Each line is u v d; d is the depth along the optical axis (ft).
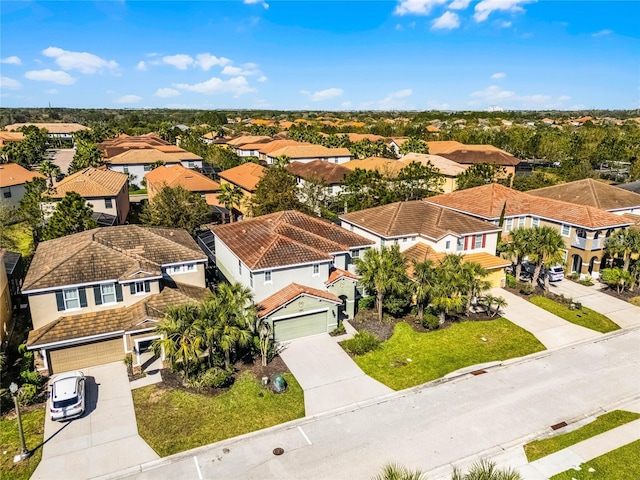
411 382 87.04
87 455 67.46
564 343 102.27
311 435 72.59
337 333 103.76
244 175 222.07
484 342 101.81
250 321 91.35
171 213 149.69
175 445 69.97
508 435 73.05
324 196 199.62
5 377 84.53
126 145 302.04
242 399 80.89
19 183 198.90
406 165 233.76
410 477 48.83
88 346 88.74
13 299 110.73
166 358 87.40
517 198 162.71
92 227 130.62
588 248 136.15
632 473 65.16
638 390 85.61
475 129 501.56
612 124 593.01
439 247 127.75
